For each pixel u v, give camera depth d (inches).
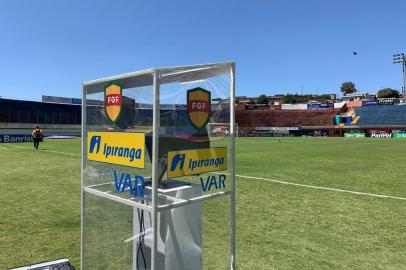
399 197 357.7
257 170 575.8
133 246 148.6
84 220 159.2
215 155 136.8
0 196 359.9
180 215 135.6
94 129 149.2
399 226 257.8
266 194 372.5
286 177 496.1
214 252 203.8
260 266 186.5
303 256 200.5
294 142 1582.2
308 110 3097.9
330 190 395.9
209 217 277.9
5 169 577.3
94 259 164.2
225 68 136.6
